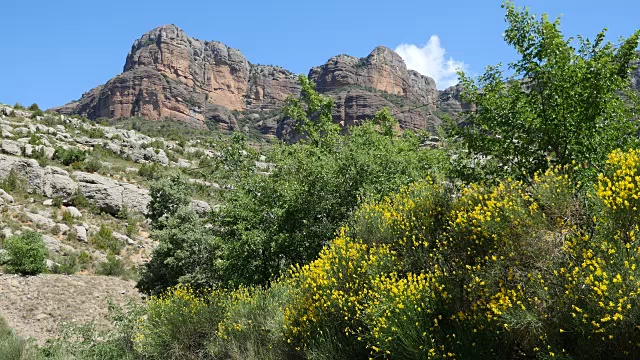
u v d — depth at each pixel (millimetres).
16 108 44750
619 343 3594
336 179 10406
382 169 10695
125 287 18406
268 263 10734
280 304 7438
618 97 6453
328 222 10320
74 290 16438
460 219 5035
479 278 4543
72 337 10922
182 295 9727
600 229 4000
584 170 5934
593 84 6027
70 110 164875
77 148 37875
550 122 6387
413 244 5789
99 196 28891
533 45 6758
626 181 3908
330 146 13641
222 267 11648
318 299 6137
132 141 45031
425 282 4957
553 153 6594
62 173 29000
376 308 4918
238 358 7215
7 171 27344
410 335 4609
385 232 6230
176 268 17297
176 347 8359
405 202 6312
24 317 13766
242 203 11758
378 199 9547
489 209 4828
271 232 10750
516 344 4508
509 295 4258
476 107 7477
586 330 3678
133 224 28594
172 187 24859
